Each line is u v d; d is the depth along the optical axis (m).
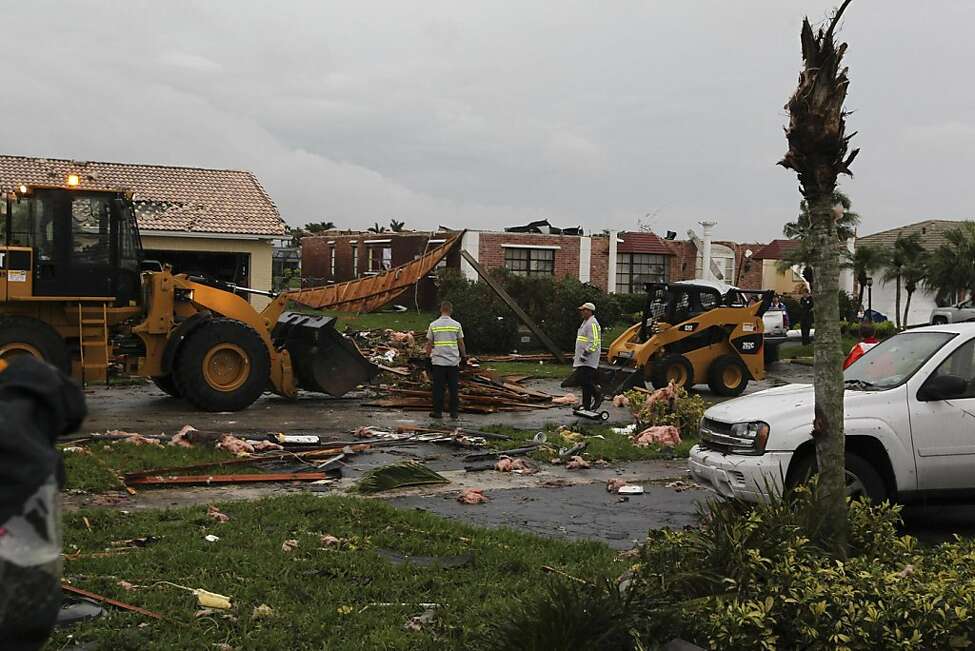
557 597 4.64
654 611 4.61
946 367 8.24
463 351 15.21
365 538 7.36
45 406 2.21
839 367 5.38
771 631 4.53
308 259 56.41
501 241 39.09
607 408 17.17
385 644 5.08
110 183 32.19
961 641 4.38
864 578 4.71
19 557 2.04
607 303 29.91
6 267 14.03
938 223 52.97
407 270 36.91
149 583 5.98
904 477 7.98
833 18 5.11
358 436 13.09
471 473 10.96
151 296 14.95
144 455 10.70
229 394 14.98
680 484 10.45
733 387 19.78
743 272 46.47
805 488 5.41
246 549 6.84
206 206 32.09
